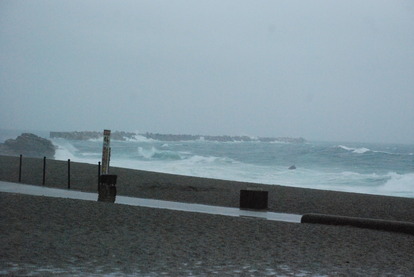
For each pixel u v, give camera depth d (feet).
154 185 83.10
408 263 32.53
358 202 73.87
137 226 41.01
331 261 31.91
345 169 212.84
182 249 33.14
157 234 38.04
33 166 110.11
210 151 377.50
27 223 39.34
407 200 78.13
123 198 67.56
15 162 119.65
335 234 43.09
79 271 26.27
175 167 197.98
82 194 68.08
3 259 27.68
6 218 41.11
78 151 328.49
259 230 42.86
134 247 32.86
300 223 49.73
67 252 30.32
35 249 30.55
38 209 47.11
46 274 25.25
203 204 65.36
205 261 30.07
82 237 35.17
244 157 293.23
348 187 144.97
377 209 67.77
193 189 80.84
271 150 384.88
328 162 252.21
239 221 47.67
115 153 298.56
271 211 61.93
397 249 37.68
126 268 27.40
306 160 266.77
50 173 96.43
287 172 186.09
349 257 33.58
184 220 45.91
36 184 81.00
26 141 289.94
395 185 150.00
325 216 50.49
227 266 29.04
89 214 45.85
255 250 34.19
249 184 92.79
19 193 64.39
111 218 44.24
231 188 84.53
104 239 34.94
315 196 78.89
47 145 296.51
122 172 105.40
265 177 165.68
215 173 176.14
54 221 40.98
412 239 43.04
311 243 38.06
